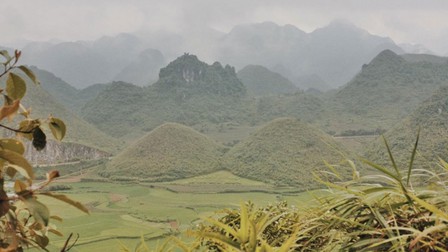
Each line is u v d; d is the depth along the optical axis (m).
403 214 1.36
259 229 1.39
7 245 1.06
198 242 1.56
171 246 1.50
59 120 1.19
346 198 1.37
